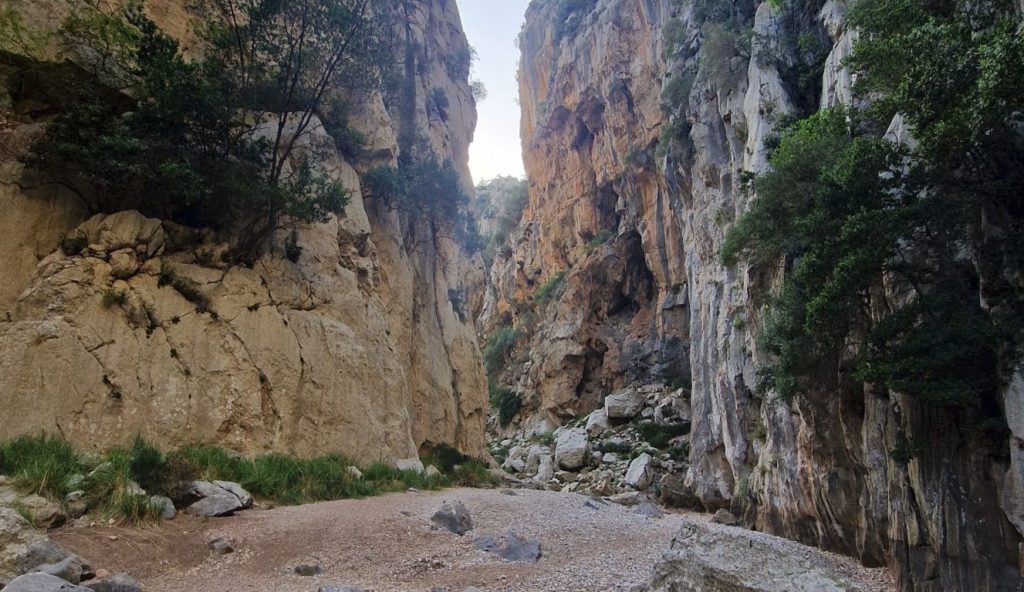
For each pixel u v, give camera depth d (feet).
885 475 35.96
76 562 25.90
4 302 46.62
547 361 154.10
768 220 43.45
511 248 226.38
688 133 98.43
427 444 85.51
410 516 41.65
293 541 33.81
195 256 56.03
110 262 49.98
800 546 43.37
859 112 42.65
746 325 66.39
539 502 55.42
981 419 26.66
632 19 149.18
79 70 53.11
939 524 27.94
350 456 58.44
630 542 42.22
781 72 68.69
